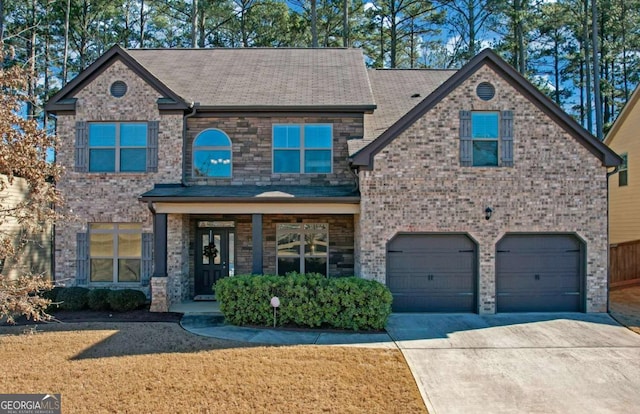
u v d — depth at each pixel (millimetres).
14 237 14836
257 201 12812
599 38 30188
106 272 14352
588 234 12742
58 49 29156
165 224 13102
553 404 6973
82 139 14438
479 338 10312
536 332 10797
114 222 14344
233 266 15234
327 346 9547
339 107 14500
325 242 15148
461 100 12789
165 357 8703
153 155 14359
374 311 10836
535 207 12734
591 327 11242
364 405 6750
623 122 20828
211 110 14594
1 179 9734
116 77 14469
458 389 7473
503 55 30938
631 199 20109
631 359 8977
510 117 12789
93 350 9109
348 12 30281
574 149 12797
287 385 7387
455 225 12719
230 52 18594
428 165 12727
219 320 11852
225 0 29984
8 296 8922
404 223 12695
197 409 6520
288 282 11281
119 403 6672
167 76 16125
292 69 17078
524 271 12859
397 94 17281
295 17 30328
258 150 14875
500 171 12750
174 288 13859
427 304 12828
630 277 17375
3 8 23609
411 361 8711
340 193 13367
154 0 29891
